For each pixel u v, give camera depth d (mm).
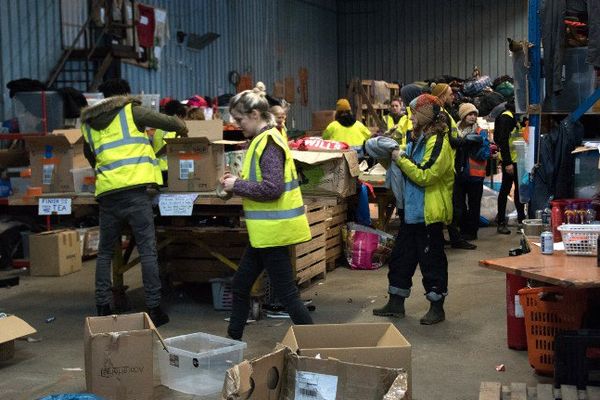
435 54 21125
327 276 7668
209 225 6602
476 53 20781
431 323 5727
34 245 7934
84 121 5707
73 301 6812
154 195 6008
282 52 18188
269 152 4574
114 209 5676
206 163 5945
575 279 3725
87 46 11297
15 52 10078
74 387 4523
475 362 4859
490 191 11117
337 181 5914
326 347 3652
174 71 13758
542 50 6137
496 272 7645
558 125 6102
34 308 6566
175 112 7359
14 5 10062
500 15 20531
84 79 11234
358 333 3660
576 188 5996
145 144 5730
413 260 5855
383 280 7414
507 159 9859
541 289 4496
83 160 6551
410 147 5688
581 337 4016
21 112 8461
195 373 4238
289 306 4672
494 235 10047
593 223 4832
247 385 3072
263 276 6086
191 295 6863
